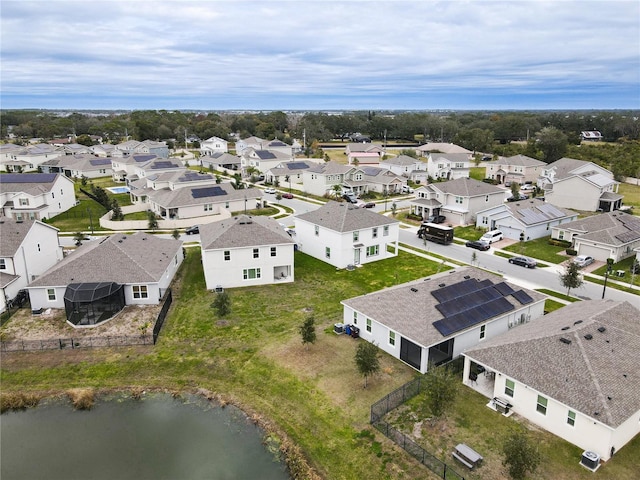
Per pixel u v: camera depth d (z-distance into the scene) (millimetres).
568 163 88000
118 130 193125
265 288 42031
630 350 24641
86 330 34062
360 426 23719
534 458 19109
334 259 48281
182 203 69938
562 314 30172
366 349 26438
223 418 25281
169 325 34844
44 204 69500
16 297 38781
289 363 29453
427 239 58250
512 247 55125
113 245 40094
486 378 27469
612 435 20375
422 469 20734
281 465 21984
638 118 169000
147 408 26234
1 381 28500
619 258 49312
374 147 133875
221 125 194000
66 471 21703
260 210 75125
